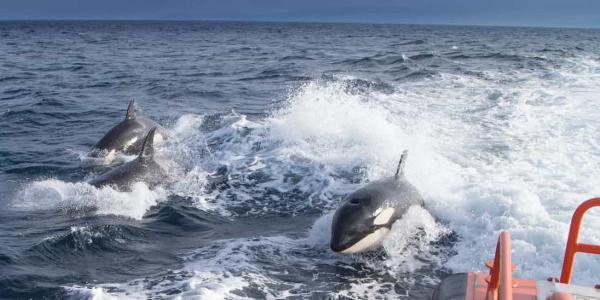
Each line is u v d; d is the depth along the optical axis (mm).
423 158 12359
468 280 5266
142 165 11391
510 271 3869
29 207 10156
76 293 6965
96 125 17641
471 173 11508
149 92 24469
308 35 114375
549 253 7680
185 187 11305
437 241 8648
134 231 9141
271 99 22109
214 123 16906
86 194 10516
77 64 39469
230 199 10805
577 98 19766
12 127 17266
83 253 8297
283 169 12297
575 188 10445
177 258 8156
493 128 15625
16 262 7891
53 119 18484
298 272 7738
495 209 9266
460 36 114562
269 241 8820
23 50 56500
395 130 14609
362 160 12445
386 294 7199
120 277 7512
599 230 8203
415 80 26781
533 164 12141
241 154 13461
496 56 42375
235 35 112750
